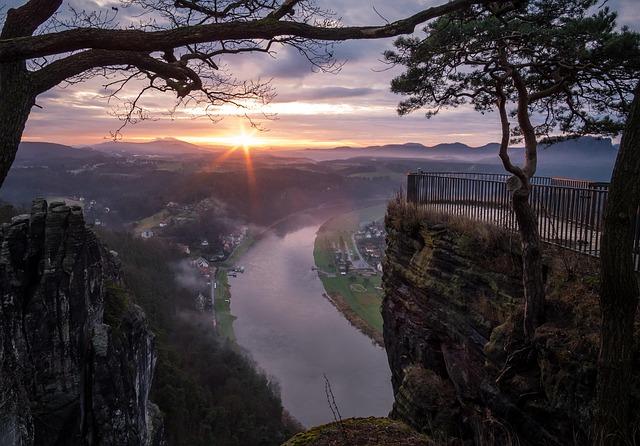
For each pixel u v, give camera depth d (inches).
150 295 2876.5
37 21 189.3
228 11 230.1
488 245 449.4
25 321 741.3
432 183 619.8
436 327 503.8
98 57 188.4
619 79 443.8
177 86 246.5
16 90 172.4
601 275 196.9
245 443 1942.7
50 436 722.2
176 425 1736.0
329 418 2156.7
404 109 515.5
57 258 800.3
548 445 316.5
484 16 392.2
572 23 395.5
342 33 158.2
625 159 185.0
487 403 382.0
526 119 380.8
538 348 332.8
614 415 197.0
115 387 828.6
